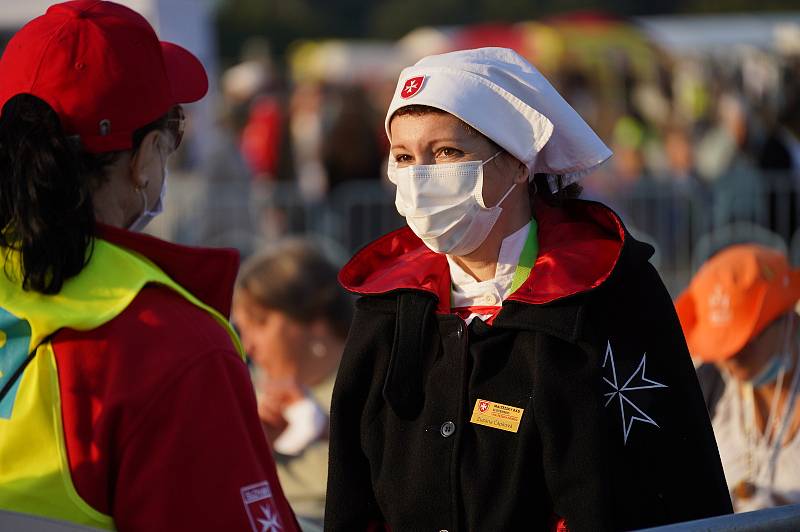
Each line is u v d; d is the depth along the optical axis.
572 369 4.64
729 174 19.42
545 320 4.68
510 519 4.64
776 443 7.65
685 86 29.30
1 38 21.36
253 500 4.16
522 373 4.77
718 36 31.75
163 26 20.52
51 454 4.05
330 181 19.61
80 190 4.21
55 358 4.13
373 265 5.57
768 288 7.48
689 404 4.71
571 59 29.55
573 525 4.54
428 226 4.92
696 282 7.89
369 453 5.11
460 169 4.86
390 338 5.15
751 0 88.69
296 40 97.06
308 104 26.38
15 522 3.78
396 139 4.99
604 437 4.57
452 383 4.88
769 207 19.19
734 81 30.14
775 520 4.22
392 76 36.38
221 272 4.55
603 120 28.05
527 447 4.65
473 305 5.12
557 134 5.02
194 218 19.09
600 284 4.64
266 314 8.71
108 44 4.29
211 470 4.09
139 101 4.36
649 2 101.12
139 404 4.04
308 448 8.63
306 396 8.74
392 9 107.81
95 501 4.03
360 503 5.18
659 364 4.71
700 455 4.69
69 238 4.18
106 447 4.03
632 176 23.31
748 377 7.68
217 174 20.95
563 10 102.56
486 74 4.89
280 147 22.31
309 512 8.54
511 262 5.09
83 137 4.27
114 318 4.16
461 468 4.77
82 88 4.23
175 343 4.18
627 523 4.64
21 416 4.08
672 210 19.19
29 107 4.23
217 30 94.75
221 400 4.19
